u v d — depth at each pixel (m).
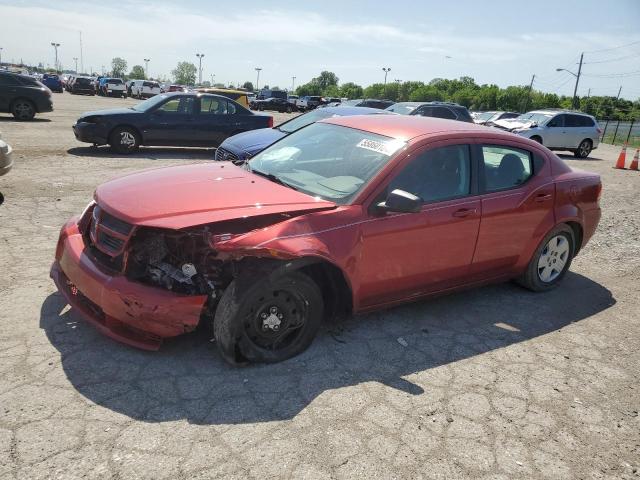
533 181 4.74
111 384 3.08
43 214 6.43
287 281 3.33
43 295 4.11
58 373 3.14
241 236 3.16
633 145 35.75
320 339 3.85
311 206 3.48
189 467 2.50
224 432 2.77
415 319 4.36
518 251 4.71
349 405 3.10
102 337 3.57
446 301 4.81
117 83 48.44
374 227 3.64
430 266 4.05
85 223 3.79
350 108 10.37
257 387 3.19
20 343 3.41
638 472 2.80
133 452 2.56
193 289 3.28
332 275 3.59
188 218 3.16
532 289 5.14
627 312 4.89
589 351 4.08
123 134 12.14
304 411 3.00
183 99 12.63
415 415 3.07
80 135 11.85
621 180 14.25
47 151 11.90
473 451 2.82
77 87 48.03
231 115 13.12
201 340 3.65
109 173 9.54
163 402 2.97
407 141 3.99
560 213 4.91
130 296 3.14
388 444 2.80
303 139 4.63
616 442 3.02
